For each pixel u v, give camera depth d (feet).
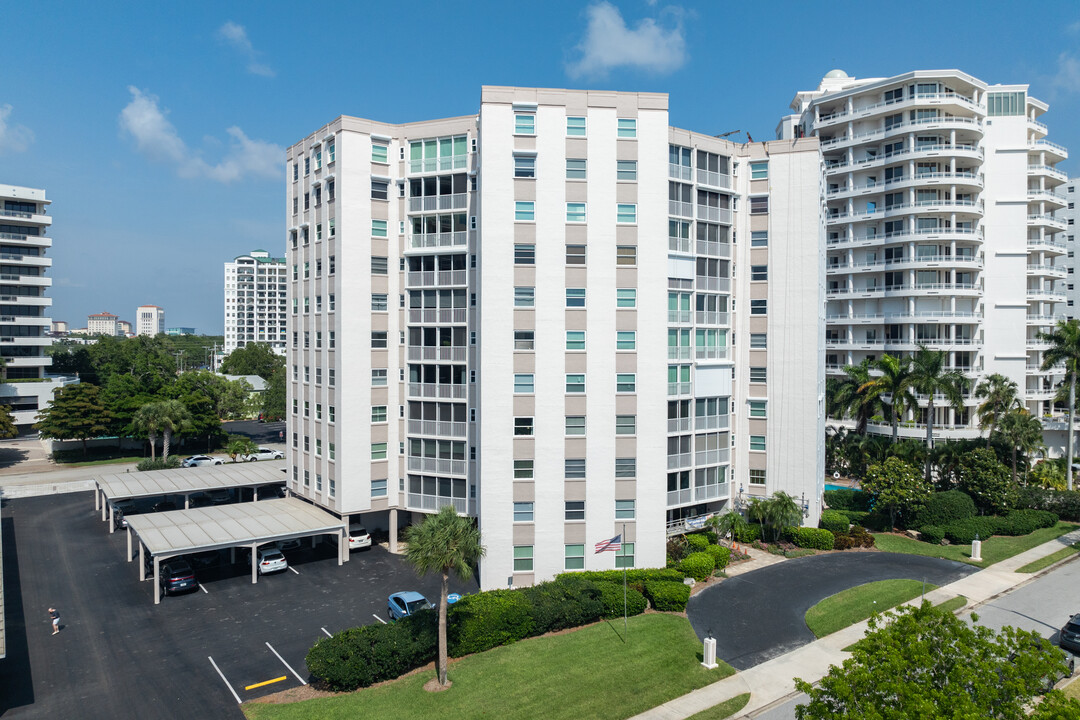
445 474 127.24
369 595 111.75
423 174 128.88
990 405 180.86
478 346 114.32
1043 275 238.48
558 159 111.86
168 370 345.92
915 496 144.46
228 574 122.83
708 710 73.05
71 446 244.83
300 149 145.18
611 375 112.98
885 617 98.94
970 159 221.66
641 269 113.70
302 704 73.97
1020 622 97.60
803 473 137.69
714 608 102.42
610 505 113.39
